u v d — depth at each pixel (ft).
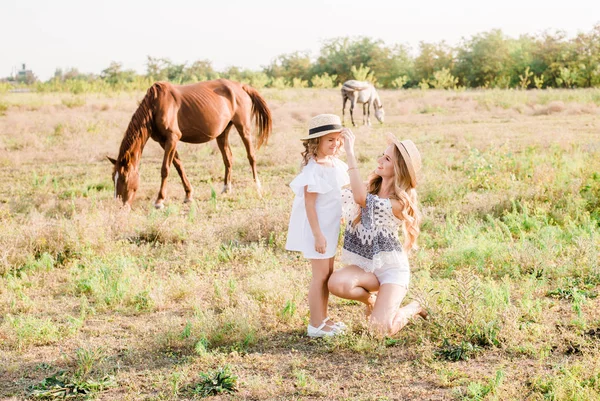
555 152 37.76
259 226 24.04
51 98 105.09
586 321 14.52
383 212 13.73
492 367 12.47
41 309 17.08
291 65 270.05
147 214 28.17
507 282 16.92
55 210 28.86
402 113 83.20
